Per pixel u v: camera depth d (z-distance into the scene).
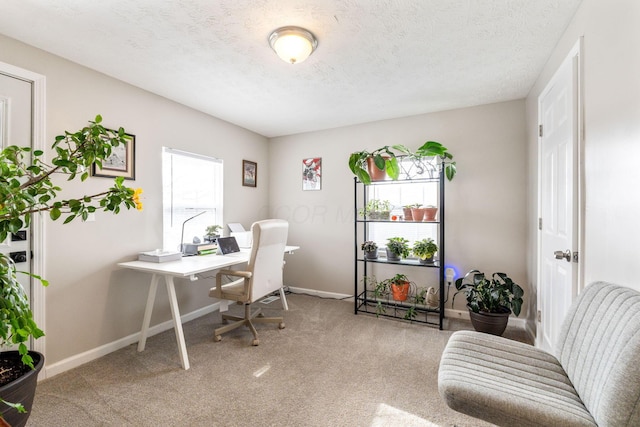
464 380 1.07
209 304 3.10
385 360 2.08
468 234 2.89
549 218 1.98
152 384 1.80
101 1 1.43
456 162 2.94
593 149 1.33
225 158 3.30
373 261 2.97
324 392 1.72
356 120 3.29
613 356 0.86
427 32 1.69
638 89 0.98
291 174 3.86
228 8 1.49
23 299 1.03
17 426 1.15
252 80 2.31
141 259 2.34
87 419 1.49
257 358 2.12
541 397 1.00
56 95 1.92
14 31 1.67
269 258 2.50
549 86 1.95
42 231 1.84
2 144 1.70
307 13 1.53
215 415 1.53
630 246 1.03
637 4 0.98
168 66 2.09
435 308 2.96
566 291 1.66
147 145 2.48
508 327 2.65
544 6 1.48
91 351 2.09
